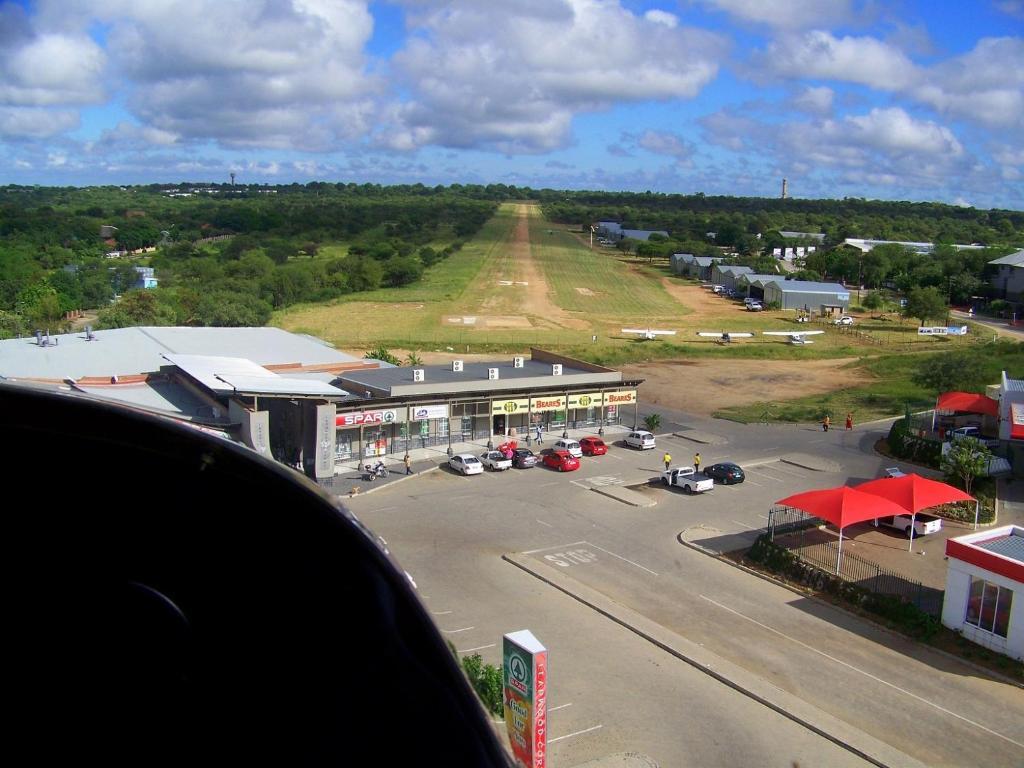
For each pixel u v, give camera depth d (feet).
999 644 83.71
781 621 90.94
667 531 119.34
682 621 90.17
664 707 71.05
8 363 158.81
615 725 67.92
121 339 182.50
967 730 69.62
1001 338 303.68
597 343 287.48
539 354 203.62
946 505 129.90
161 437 6.44
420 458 156.46
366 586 6.65
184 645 6.16
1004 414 152.66
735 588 99.91
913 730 69.36
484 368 189.06
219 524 6.40
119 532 6.23
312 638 6.39
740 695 73.46
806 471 153.38
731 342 295.48
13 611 6.11
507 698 56.85
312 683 6.25
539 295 394.93
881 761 63.10
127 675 6.10
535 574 100.63
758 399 219.61
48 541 6.19
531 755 55.16
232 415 133.80
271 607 6.29
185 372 144.36
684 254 522.88
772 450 168.55
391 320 320.50
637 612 92.02
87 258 439.22
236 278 350.02
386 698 6.28
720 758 63.72
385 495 134.31
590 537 116.16
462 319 327.06
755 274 424.87
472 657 71.05
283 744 5.91
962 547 86.58
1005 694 76.18
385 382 164.76
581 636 84.48
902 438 164.14
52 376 153.28
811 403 214.07
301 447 142.00
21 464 6.33
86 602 6.09
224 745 6.06
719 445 172.45
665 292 425.69
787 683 76.89
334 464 141.69
